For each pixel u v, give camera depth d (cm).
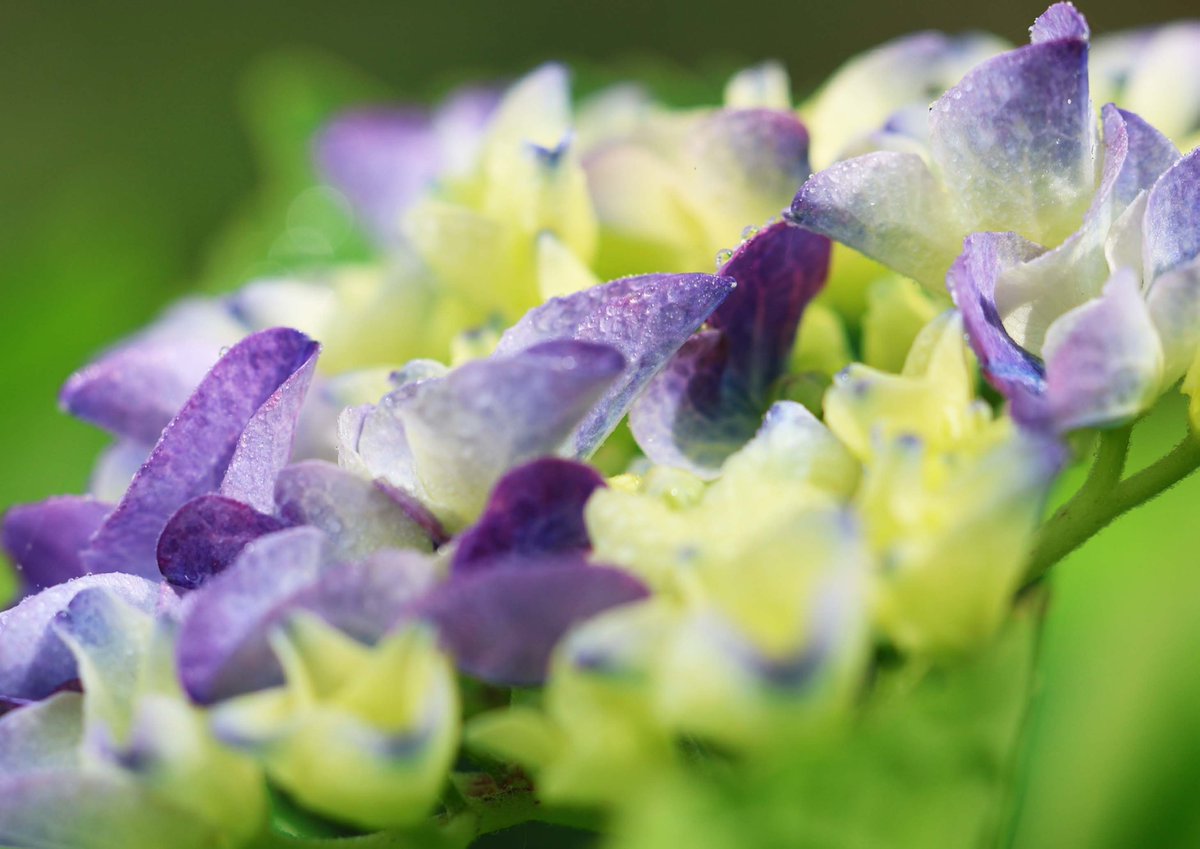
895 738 13
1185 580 18
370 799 13
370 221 22
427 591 13
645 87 22
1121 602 18
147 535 15
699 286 14
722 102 24
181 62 50
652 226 17
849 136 17
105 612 14
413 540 14
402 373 15
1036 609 14
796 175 16
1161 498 19
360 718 13
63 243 24
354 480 14
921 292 16
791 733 12
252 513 14
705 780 13
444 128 21
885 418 13
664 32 50
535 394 13
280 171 24
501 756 14
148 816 13
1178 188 14
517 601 13
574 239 16
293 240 23
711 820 13
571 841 16
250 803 13
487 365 13
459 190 18
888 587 13
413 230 16
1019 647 13
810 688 12
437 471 14
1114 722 17
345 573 13
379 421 14
